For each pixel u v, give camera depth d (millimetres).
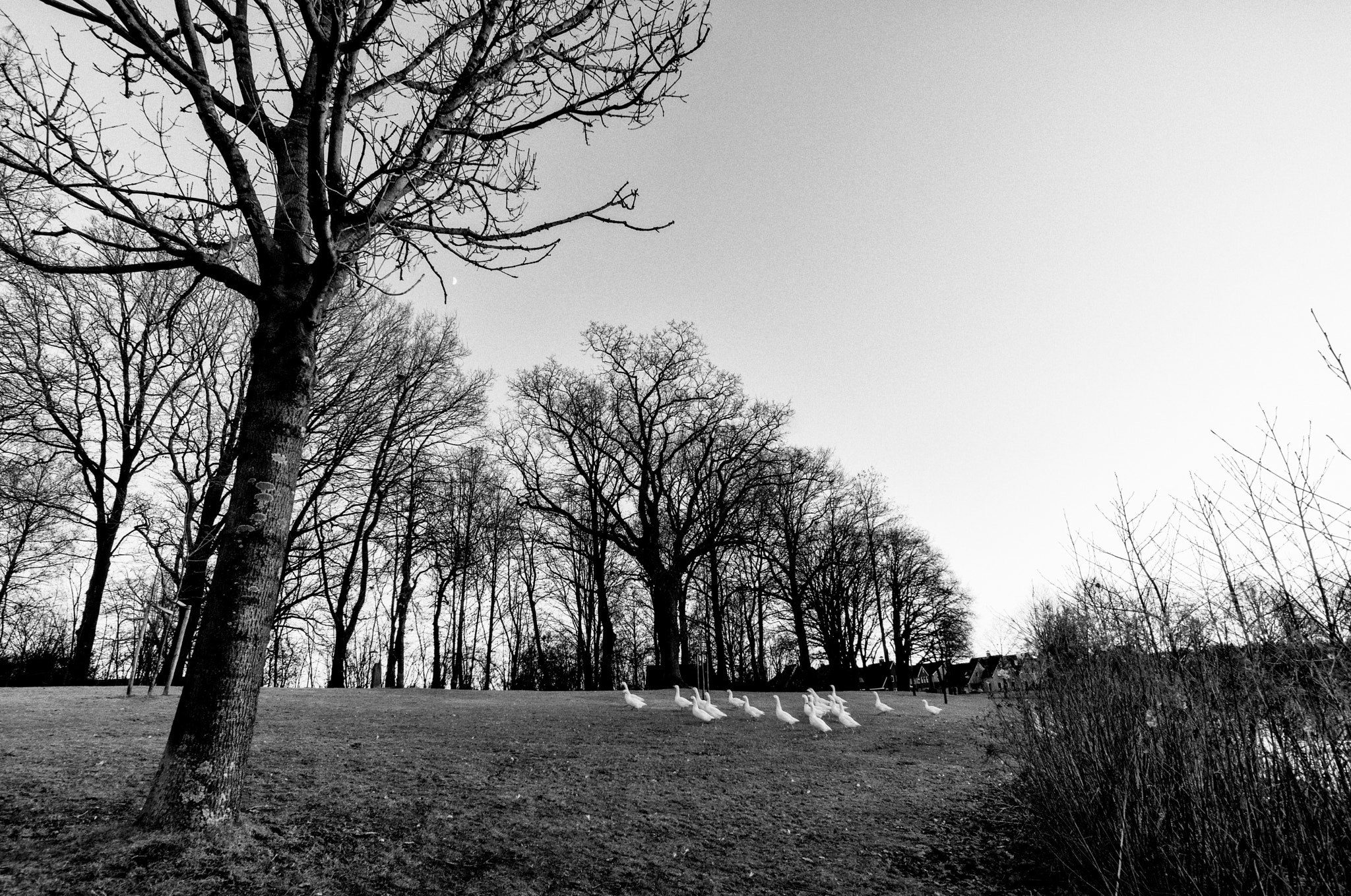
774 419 37531
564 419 37250
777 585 48562
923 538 54719
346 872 5777
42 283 19344
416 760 10094
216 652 5918
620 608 48719
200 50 6516
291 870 5613
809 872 6969
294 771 8672
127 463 25734
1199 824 5820
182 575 15664
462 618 40000
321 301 6602
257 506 6199
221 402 19281
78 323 22750
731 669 49719
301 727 12781
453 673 43531
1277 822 5195
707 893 6266
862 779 10977
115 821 6039
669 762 11516
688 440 37031
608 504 36312
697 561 40281
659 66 7242
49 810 6340
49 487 26953
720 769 11117
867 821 8680
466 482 37062
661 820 8109
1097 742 6988
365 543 32969
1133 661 6625
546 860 6621
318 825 6668
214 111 6375
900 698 29797
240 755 5910
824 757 12820
